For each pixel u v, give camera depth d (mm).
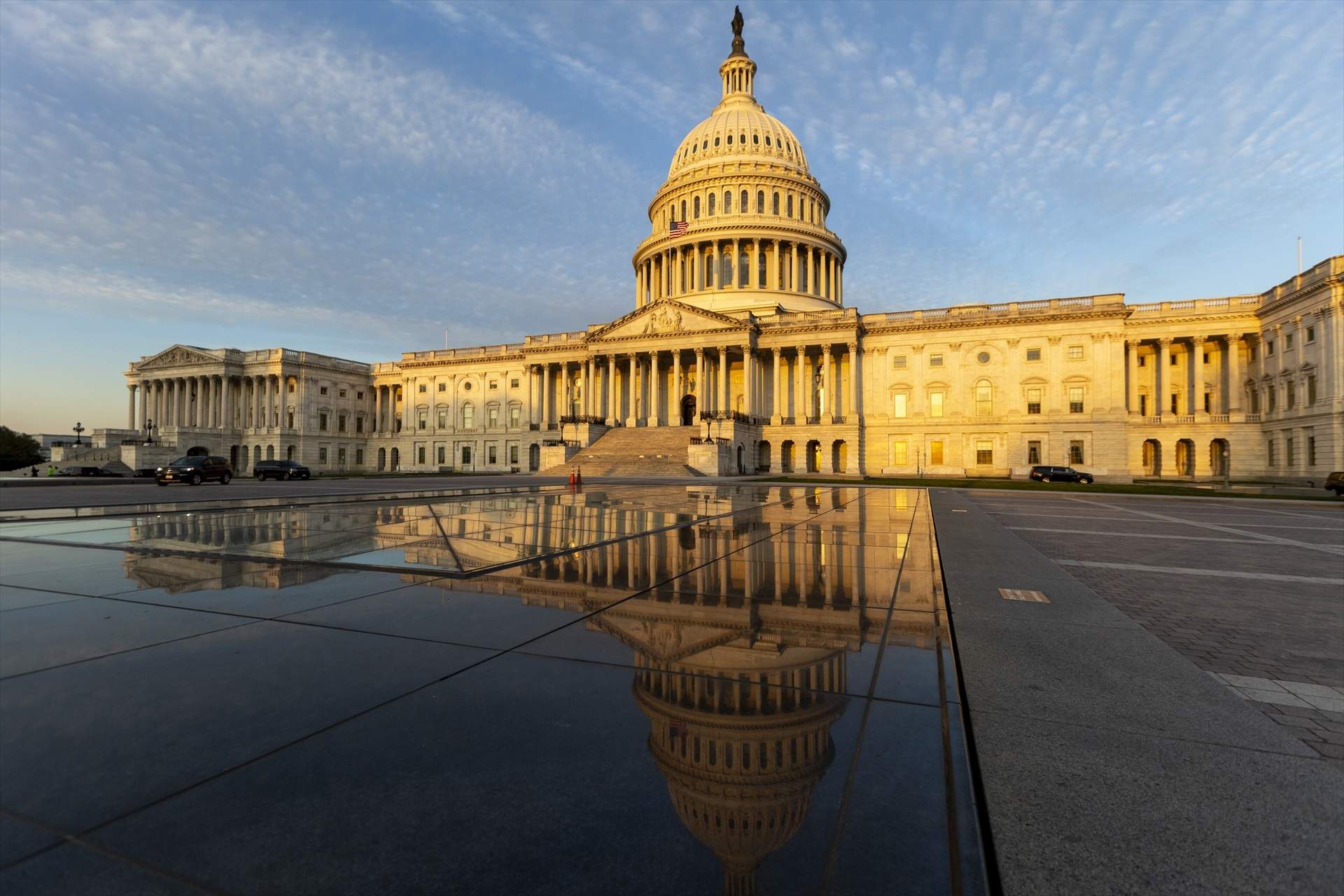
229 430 103312
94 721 3680
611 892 2291
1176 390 76625
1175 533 17750
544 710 3916
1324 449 56469
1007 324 73438
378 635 5449
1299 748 3867
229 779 3082
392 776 3131
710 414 72812
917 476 73750
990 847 2773
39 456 112000
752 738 3559
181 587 7238
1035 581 9000
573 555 9875
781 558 9828
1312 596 9273
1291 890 2500
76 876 2383
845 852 2555
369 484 45719
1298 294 60469
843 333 77125
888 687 4352
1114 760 3645
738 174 93938
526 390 95438
